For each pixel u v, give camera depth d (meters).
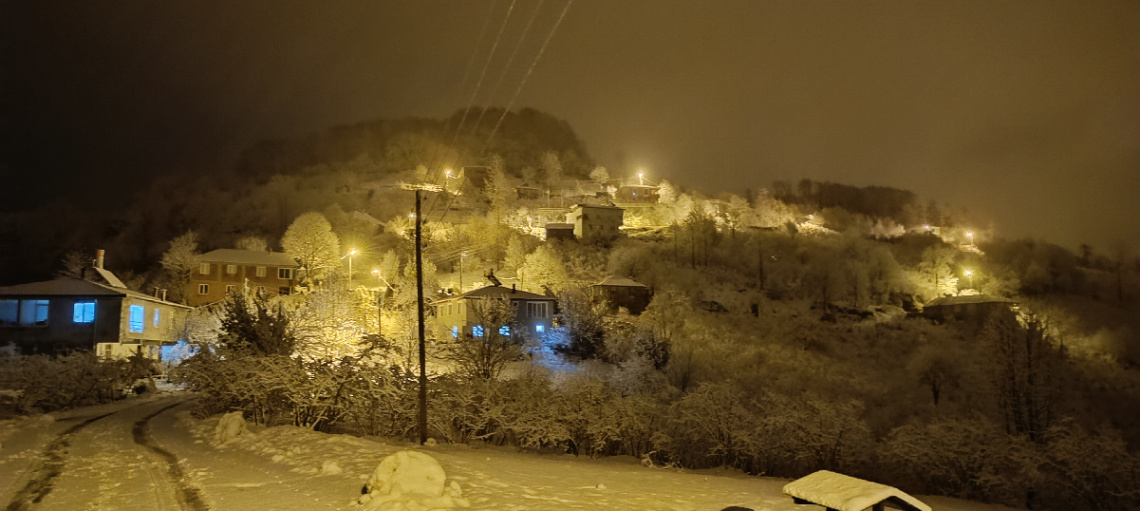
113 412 24.50
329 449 13.91
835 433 27.03
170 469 12.33
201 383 21.95
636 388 41.59
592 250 116.88
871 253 119.75
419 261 22.39
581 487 11.88
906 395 50.75
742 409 27.20
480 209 151.25
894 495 8.23
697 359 49.97
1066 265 136.88
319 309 43.69
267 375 20.19
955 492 28.23
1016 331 45.72
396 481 9.41
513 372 33.34
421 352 21.23
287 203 160.88
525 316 60.78
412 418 21.78
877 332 80.50
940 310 95.00
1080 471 28.33
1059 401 46.81
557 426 22.09
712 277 101.88
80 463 13.05
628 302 77.38
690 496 11.48
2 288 48.28
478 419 22.56
